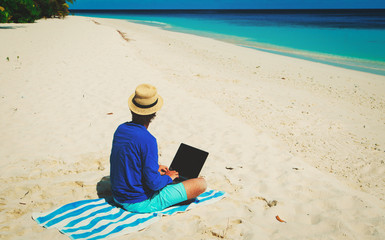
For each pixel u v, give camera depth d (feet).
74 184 12.08
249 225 9.64
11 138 16.48
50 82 27.30
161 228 9.21
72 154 14.88
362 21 195.31
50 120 19.42
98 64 34.73
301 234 9.39
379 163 16.72
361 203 11.28
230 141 17.65
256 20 214.07
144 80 30.48
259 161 15.10
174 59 48.73
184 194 10.08
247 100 28.07
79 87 26.63
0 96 22.91
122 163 9.01
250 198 11.59
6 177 12.32
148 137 8.83
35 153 14.79
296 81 38.42
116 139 9.20
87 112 21.21
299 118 23.99
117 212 9.74
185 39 83.76
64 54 38.09
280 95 31.17
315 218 10.37
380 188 13.96
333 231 9.56
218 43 77.97
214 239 8.92
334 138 20.33
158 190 9.84
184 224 9.52
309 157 17.03
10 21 84.89
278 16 300.61
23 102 22.21
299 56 60.64
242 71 43.24
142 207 9.66
